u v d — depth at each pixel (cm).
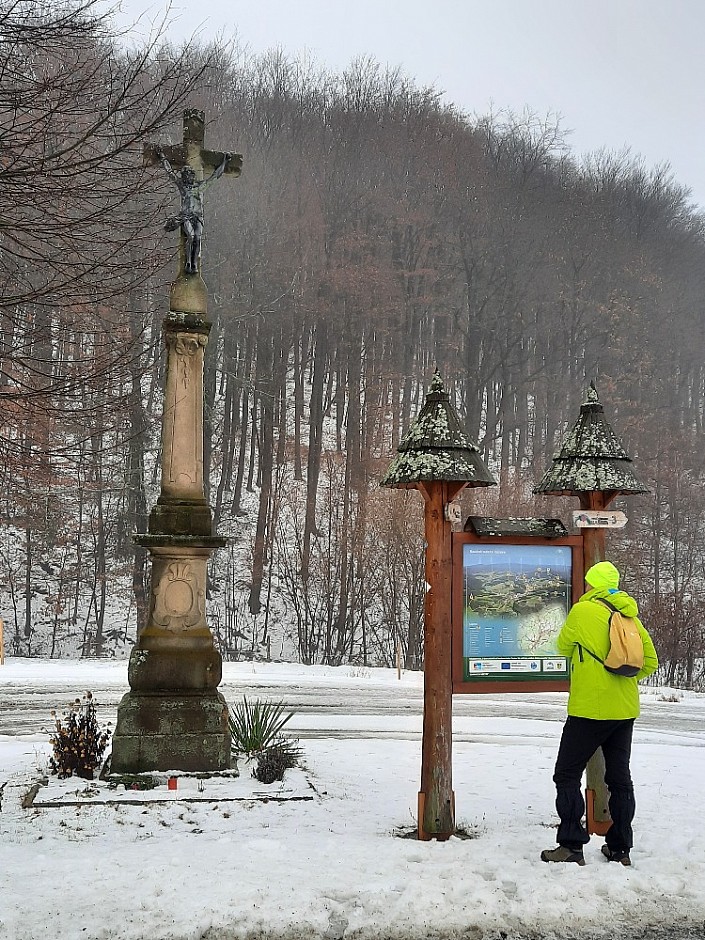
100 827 659
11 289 851
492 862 548
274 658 2912
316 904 466
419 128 4803
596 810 661
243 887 486
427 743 638
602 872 533
